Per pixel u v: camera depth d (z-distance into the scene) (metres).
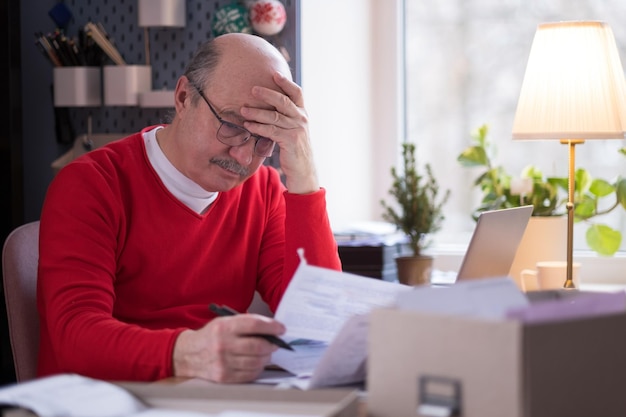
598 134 2.36
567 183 2.80
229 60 1.88
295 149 1.97
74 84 2.91
